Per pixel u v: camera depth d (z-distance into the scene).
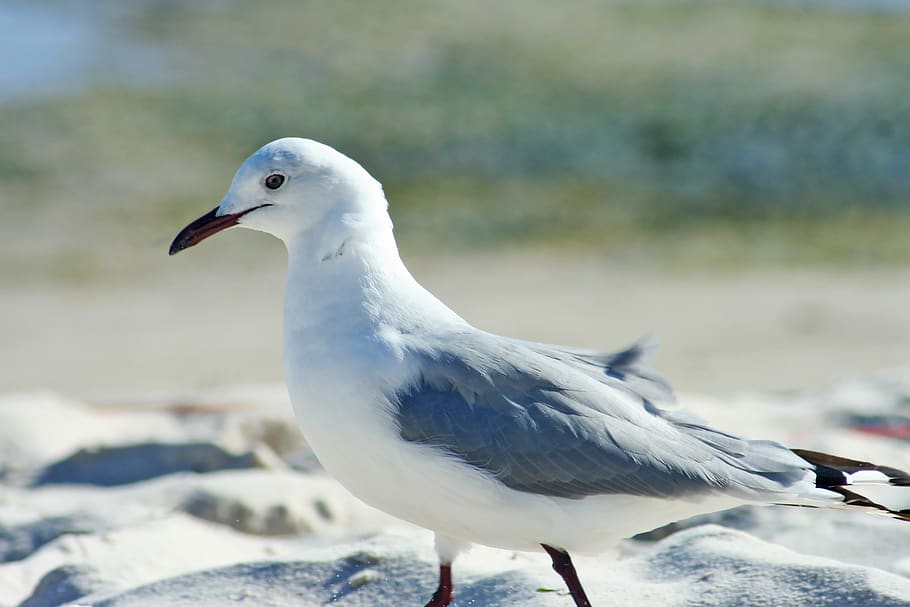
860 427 9.23
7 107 26.70
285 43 32.41
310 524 7.47
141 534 6.92
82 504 7.59
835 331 15.36
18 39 31.56
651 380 5.61
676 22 35.12
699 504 5.24
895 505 7.18
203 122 26.48
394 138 25.83
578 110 27.61
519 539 5.33
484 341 5.42
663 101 28.09
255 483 7.70
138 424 9.87
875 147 25.20
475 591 5.64
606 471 5.15
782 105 27.53
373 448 5.30
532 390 5.27
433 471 5.21
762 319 16.14
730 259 19.84
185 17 34.41
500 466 5.17
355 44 32.41
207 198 22.73
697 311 16.77
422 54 31.77
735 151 25.20
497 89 29.17
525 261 20.05
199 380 14.32
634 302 17.45
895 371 12.89
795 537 6.79
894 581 5.20
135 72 29.62
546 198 23.03
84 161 24.06
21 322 17.31
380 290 5.52
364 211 5.61
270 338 16.48
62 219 21.59
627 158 25.02
